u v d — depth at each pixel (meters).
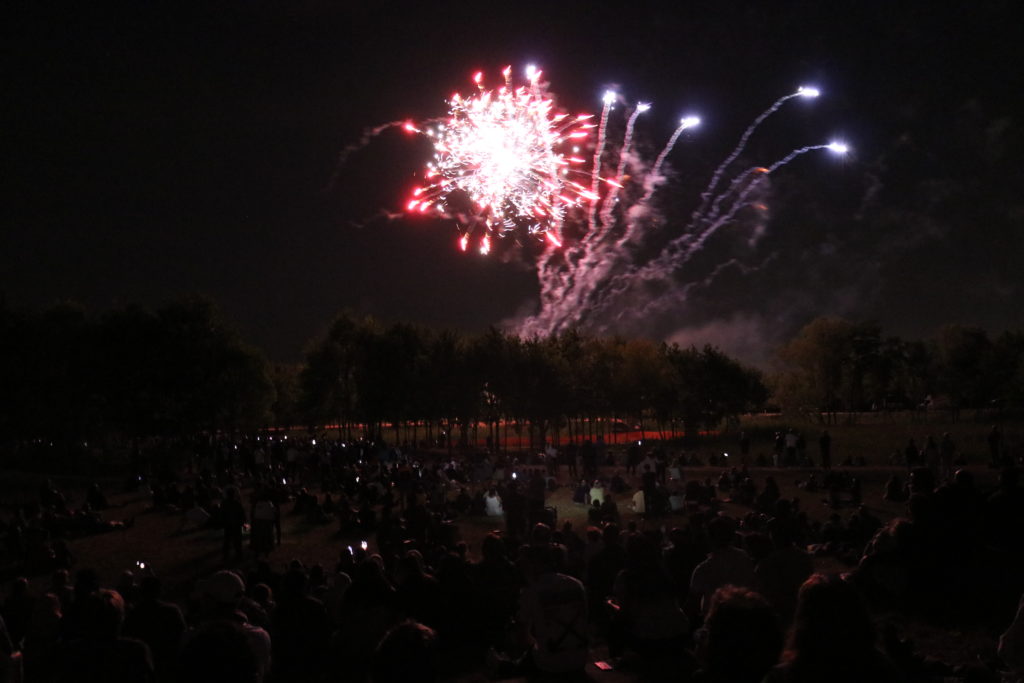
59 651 6.04
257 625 10.68
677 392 73.12
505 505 24.14
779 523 8.23
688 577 11.23
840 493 30.84
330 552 23.86
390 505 20.69
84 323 70.75
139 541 26.14
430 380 73.31
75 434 67.44
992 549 11.47
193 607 10.84
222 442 62.25
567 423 81.44
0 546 24.38
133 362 66.38
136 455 43.25
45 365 65.50
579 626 8.45
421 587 11.02
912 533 11.40
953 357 90.44
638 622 8.47
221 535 26.69
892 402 99.25
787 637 4.57
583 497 32.34
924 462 33.44
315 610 9.82
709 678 4.57
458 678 10.16
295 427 117.06
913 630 10.41
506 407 71.50
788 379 90.44
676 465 37.81
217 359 69.56
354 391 87.44
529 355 69.38
